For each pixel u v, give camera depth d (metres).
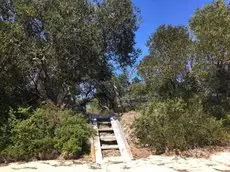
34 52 14.48
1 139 12.09
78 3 14.94
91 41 15.05
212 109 14.81
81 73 15.91
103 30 16.61
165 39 15.31
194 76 15.07
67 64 15.22
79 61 15.42
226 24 13.88
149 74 15.58
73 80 15.90
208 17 14.29
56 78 15.56
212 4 14.83
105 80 17.42
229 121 14.52
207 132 13.02
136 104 17.30
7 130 12.34
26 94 15.61
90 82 16.92
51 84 15.80
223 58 14.06
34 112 13.10
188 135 12.87
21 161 11.76
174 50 14.74
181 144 12.49
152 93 15.95
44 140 12.05
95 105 18.95
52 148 12.13
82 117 13.91
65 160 11.77
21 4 14.52
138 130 13.25
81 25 14.73
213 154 12.17
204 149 12.66
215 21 13.98
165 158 11.80
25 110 12.99
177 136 12.63
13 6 14.79
